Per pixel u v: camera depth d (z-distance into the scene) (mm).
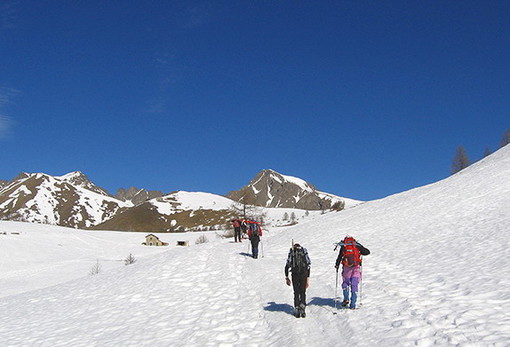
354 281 10891
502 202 25359
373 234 24750
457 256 15406
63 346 11375
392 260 16969
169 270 19438
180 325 11891
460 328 7969
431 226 23453
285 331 9953
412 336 8055
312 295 13172
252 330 10562
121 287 18078
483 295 10102
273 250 24000
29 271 65250
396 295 11445
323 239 26062
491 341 7074
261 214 61125
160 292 16219
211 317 12219
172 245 113438
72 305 16609
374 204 42938
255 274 17250
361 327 9227
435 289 11469
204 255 22109
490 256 14336
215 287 15891
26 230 131625
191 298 14844
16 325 14516
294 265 11148
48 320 14742
